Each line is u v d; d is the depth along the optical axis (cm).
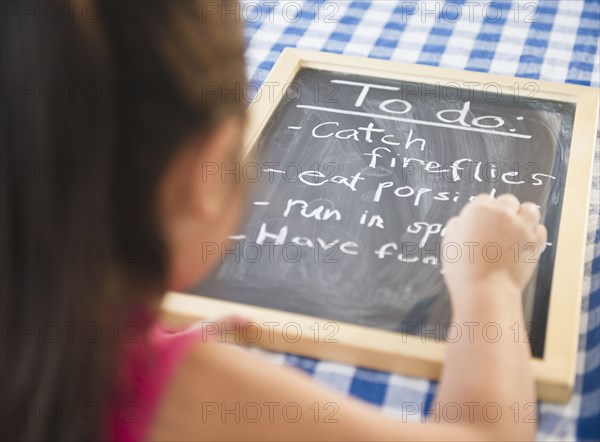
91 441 51
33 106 42
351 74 125
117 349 50
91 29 42
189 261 54
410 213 97
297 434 59
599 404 78
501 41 139
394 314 85
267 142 111
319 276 89
